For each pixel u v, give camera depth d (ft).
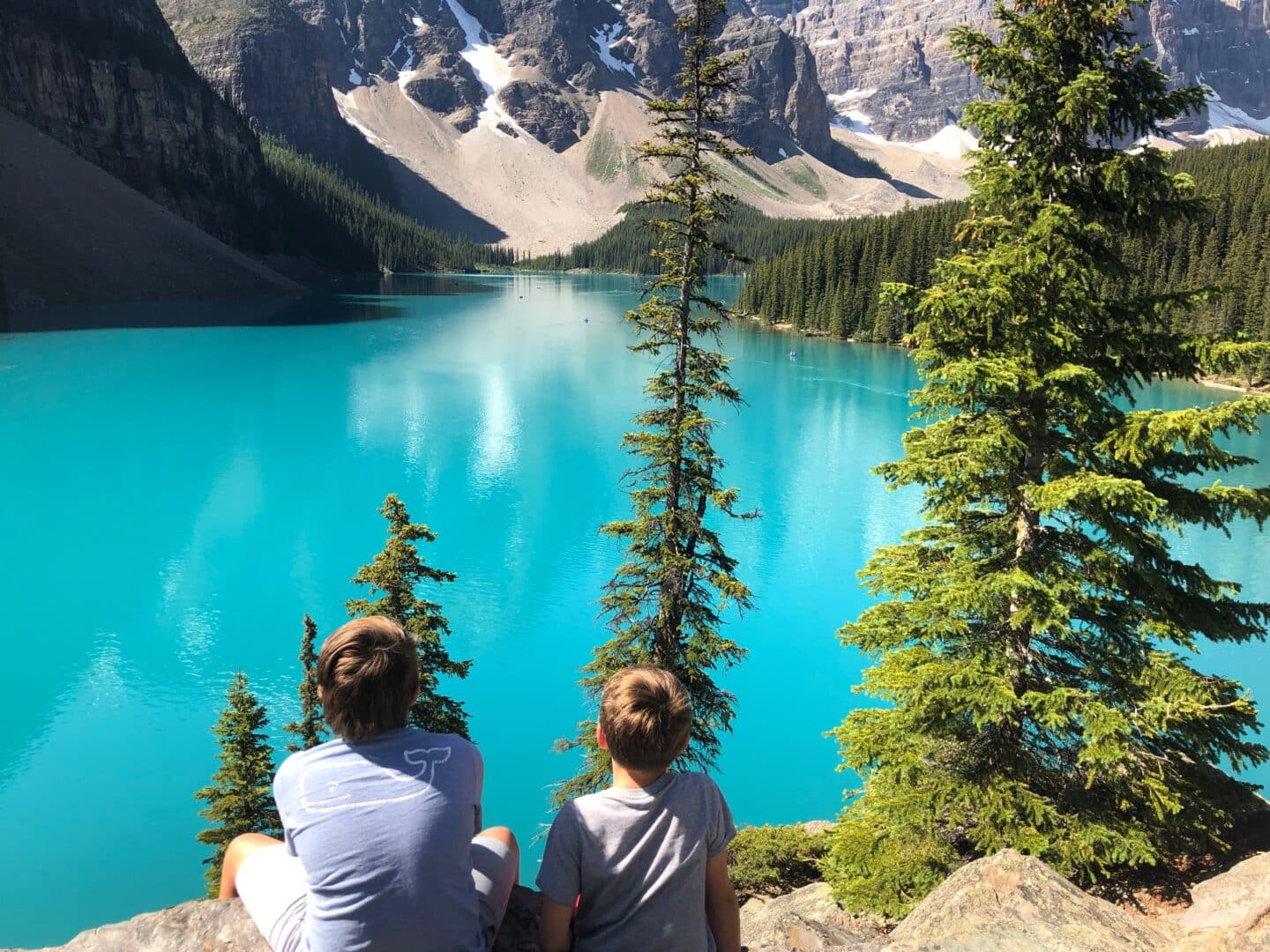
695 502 59.47
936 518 41.37
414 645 10.61
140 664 108.17
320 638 116.47
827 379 332.80
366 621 10.48
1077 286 35.63
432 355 369.71
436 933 9.18
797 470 205.77
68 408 246.47
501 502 179.73
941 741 38.42
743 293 570.05
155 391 272.92
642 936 10.27
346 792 9.54
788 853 60.59
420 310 554.05
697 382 57.47
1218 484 34.99
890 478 38.86
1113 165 34.06
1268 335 281.54
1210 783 35.45
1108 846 33.27
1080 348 36.88
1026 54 36.94
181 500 175.63
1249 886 24.68
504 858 11.03
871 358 389.80
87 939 10.68
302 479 192.54
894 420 264.52
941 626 37.17
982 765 36.88
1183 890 32.01
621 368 353.10
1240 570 136.98
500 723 95.86
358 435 231.71
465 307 590.96
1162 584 35.06
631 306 629.10
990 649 37.52
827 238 491.72
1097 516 35.70
